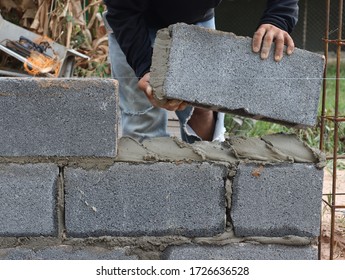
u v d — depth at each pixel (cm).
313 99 346
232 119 809
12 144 330
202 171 341
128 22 371
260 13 1330
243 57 336
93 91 328
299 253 351
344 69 1273
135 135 443
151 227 344
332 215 394
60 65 700
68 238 344
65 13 756
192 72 332
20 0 790
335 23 1334
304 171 344
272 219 347
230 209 346
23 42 701
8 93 326
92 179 338
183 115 422
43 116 329
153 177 340
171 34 329
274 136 357
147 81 354
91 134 332
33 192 337
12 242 342
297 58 341
